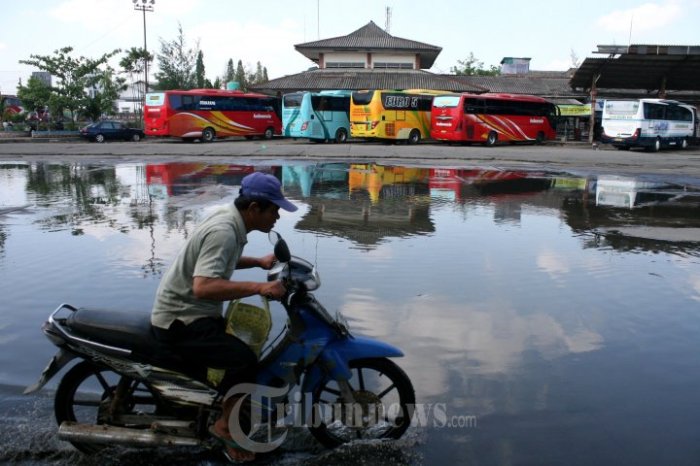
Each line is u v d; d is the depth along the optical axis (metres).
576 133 42.06
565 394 3.90
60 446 3.30
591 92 36.00
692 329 5.07
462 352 4.53
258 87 43.16
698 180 17.39
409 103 34.31
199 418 3.16
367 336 4.79
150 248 7.66
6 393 3.86
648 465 3.13
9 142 37.12
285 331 3.35
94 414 3.53
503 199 12.72
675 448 3.29
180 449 3.31
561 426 3.51
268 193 3.02
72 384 3.34
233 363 3.06
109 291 5.86
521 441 3.35
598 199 13.01
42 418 3.57
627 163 22.69
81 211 10.51
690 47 30.62
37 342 4.66
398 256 7.41
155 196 12.44
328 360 3.21
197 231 3.02
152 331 3.09
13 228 8.94
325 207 11.16
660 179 17.62
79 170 18.45
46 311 5.32
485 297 5.82
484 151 28.00
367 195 13.00
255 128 38.72
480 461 3.16
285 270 3.04
